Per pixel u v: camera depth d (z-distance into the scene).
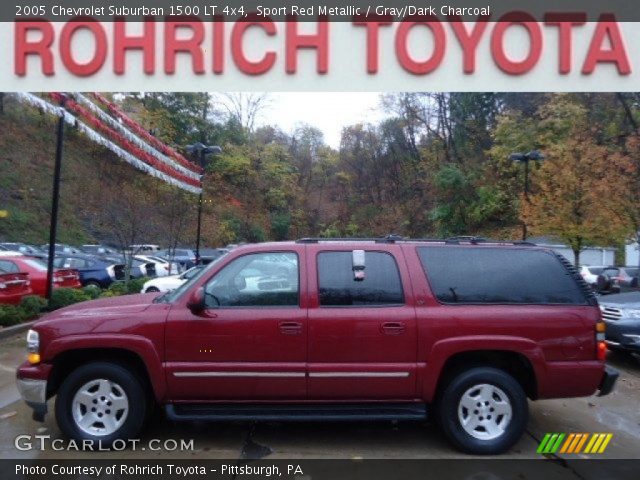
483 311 4.70
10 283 10.58
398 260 4.85
